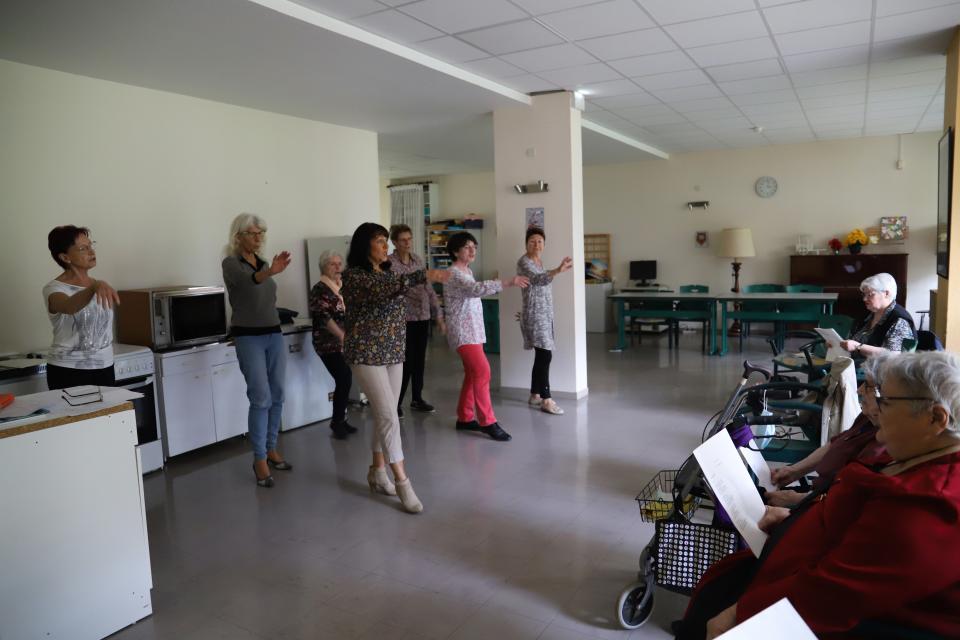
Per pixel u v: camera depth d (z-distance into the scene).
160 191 4.57
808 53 4.62
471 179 11.41
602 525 3.14
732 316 7.79
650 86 5.47
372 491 3.67
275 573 2.76
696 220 9.96
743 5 3.63
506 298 5.90
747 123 7.47
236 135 5.13
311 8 3.38
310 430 4.97
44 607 2.12
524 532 3.09
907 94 6.03
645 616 2.32
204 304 4.32
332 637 2.28
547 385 5.29
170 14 3.12
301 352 5.01
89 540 2.24
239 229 3.68
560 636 2.25
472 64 4.56
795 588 1.32
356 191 6.34
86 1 2.91
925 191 8.51
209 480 3.92
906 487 1.24
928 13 3.81
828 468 1.99
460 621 2.36
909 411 1.32
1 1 2.89
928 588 1.17
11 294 3.79
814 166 9.09
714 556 2.17
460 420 4.84
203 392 4.31
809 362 3.62
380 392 3.26
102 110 4.22
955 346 4.07
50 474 2.12
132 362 3.82
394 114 5.70
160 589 2.64
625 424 4.88
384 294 3.16
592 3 3.51
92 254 3.12
